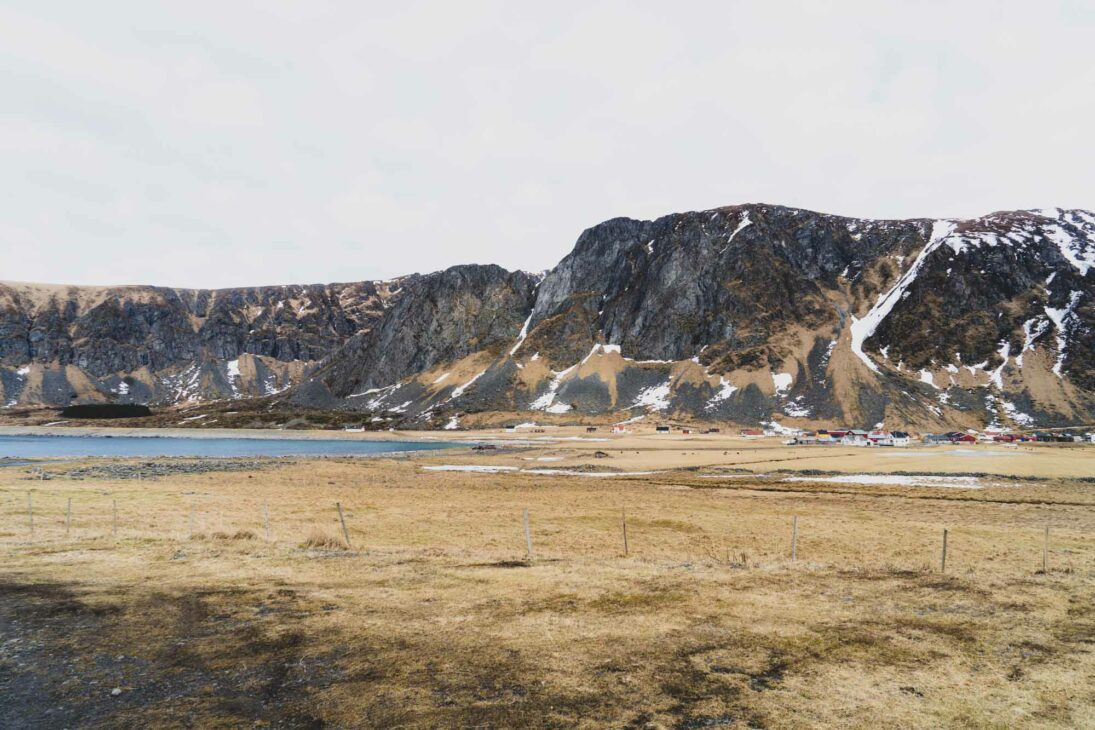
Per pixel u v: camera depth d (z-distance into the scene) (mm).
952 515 46438
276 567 23734
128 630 16047
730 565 25547
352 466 97562
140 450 156875
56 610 17688
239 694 12227
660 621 17172
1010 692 12750
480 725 10891
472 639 15531
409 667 13641
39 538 29906
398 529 37875
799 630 16547
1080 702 12320
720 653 14734
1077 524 42281
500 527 39531
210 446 173750
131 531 32750
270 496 55906
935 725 11250
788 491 63812
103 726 10859
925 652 14984
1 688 12445
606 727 10859
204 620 16938
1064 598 20078
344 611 17891
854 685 12953
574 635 15906
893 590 21047
